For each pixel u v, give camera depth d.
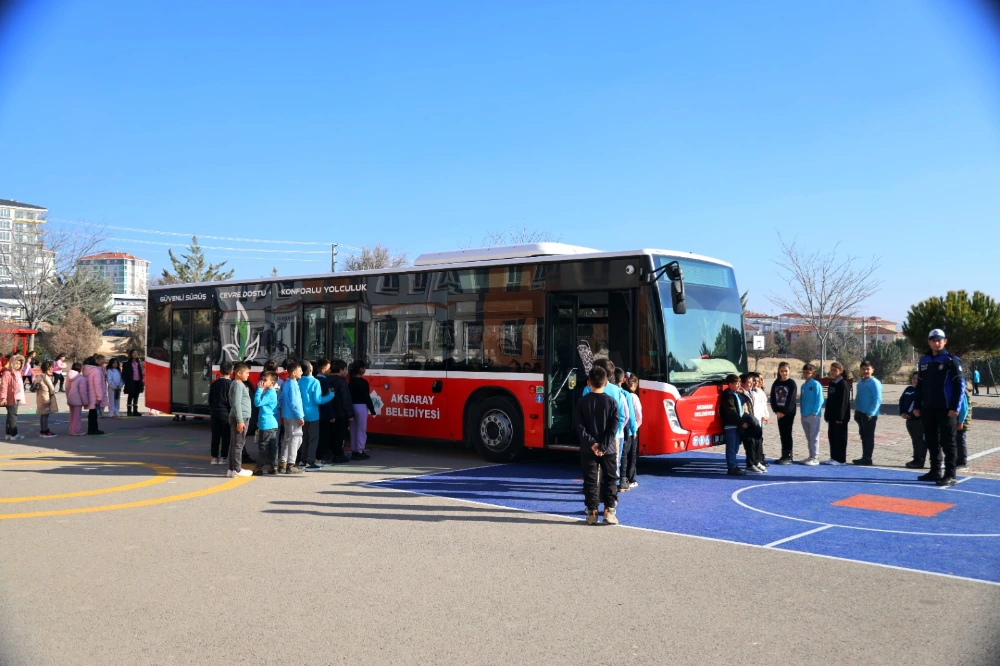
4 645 5.38
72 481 12.19
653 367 12.40
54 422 22.88
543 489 11.55
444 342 14.84
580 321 13.42
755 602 6.34
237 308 18.78
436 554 7.82
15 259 51.38
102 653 5.25
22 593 6.54
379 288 15.98
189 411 19.83
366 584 6.82
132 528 8.92
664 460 15.20
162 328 20.61
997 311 31.38
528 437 13.60
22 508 10.07
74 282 55.47
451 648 5.37
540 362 13.53
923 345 32.34
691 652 5.31
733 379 13.02
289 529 8.90
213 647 5.36
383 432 15.69
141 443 17.61
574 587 6.75
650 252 12.59
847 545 8.22
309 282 17.28
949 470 11.95
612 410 9.17
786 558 7.70
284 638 5.54
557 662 5.14
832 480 12.58
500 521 9.35
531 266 13.77
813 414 14.56
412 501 10.58
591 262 13.07
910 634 5.64
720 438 13.24
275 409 12.99
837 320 38.19
